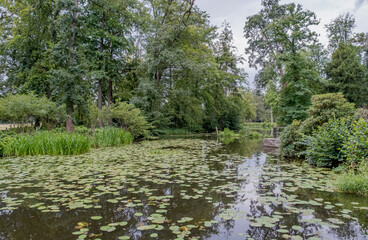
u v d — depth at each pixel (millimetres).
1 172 5180
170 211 2916
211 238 2223
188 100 21234
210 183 4250
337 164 5590
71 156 7586
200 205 3119
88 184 4180
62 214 2840
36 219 2701
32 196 3500
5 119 11039
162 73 20359
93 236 2275
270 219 2646
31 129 11750
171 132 23094
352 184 3686
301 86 14969
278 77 20609
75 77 12305
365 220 2619
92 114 14234
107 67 17922
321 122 6930
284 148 7617
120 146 10969
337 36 24250
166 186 4055
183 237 2221
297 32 15453
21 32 16891
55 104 12734
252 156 7723
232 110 28688
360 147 4562
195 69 16938
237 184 4176
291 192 3691
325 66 20984
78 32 12766
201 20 17438
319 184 4105
